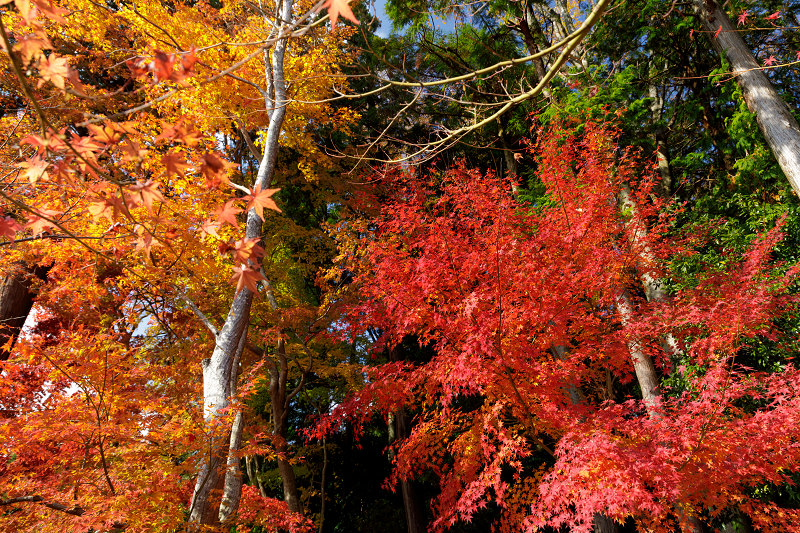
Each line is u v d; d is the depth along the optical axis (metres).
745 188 8.84
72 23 6.77
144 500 4.02
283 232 12.11
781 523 4.43
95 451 4.34
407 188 6.92
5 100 5.34
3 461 4.18
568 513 4.11
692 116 10.79
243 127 7.73
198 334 9.27
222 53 7.18
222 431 4.83
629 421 4.29
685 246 6.76
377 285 6.04
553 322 5.03
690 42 10.23
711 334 4.83
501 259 5.00
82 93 1.47
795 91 9.89
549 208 6.65
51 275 6.58
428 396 6.02
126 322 7.79
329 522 12.70
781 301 4.87
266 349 10.29
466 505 4.75
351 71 11.73
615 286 5.82
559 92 9.69
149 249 2.09
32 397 5.04
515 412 5.41
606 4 1.83
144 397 4.77
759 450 3.92
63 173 1.62
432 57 10.62
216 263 6.86
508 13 8.84
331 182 12.46
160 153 4.88
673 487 3.75
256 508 5.68
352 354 13.64
